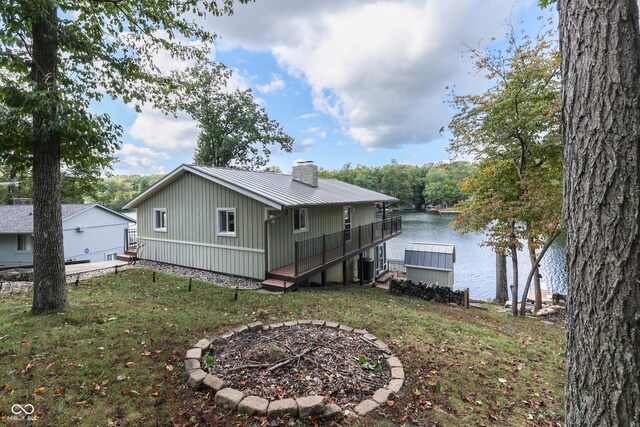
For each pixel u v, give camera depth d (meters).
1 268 9.40
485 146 9.62
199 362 3.53
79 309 5.32
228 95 25.73
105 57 5.89
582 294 1.85
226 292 7.58
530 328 7.33
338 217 13.49
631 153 1.67
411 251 13.37
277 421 2.66
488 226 9.80
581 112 1.84
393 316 6.13
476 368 4.00
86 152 5.22
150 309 5.73
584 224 1.83
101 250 18.73
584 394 1.84
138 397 2.97
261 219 8.80
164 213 11.17
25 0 4.15
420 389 3.28
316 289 9.66
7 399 2.81
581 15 1.84
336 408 2.79
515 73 8.07
